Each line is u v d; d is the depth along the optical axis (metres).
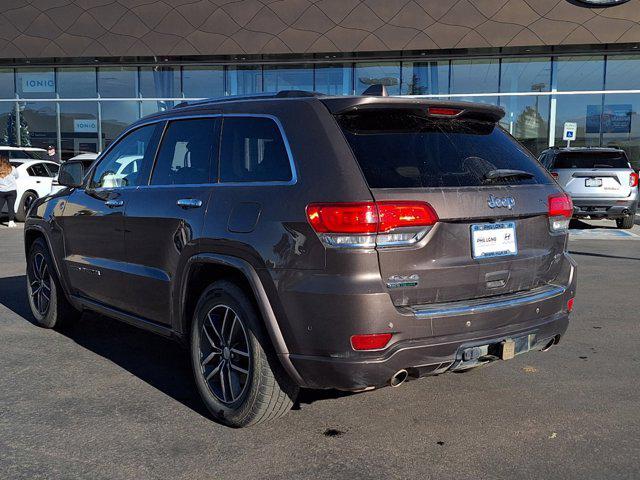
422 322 3.02
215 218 3.50
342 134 3.18
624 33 19.27
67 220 4.98
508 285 3.40
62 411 3.73
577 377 4.37
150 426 3.54
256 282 3.22
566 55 20.91
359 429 3.52
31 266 5.64
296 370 3.15
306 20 20.52
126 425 3.55
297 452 3.23
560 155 13.41
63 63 23.03
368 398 3.97
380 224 2.94
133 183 4.37
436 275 3.10
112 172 4.66
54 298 5.32
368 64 22.03
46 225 5.27
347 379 3.00
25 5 21.69
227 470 3.04
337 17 20.38
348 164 3.06
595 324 5.77
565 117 21.34
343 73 22.25
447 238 3.13
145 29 21.34
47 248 5.32
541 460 3.15
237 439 3.38
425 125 3.44
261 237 3.22
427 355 3.06
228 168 3.63
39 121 24.12
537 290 3.54
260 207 3.28
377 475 3.00
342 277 2.95
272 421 3.59
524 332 3.38
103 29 21.55
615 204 12.98
